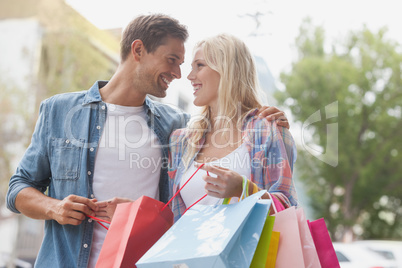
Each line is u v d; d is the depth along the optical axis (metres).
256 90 3.66
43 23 18.97
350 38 40.34
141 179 3.70
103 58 17.97
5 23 19.58
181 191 3.42
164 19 3.93
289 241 2.59
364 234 40.81
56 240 3.40
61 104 3.73
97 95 3.82
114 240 2.85
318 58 37.94
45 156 3.62
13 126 19.33
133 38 3.90
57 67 18.66
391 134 38.44
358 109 38.22
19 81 19.34
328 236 2.71
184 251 2.38
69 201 3.15
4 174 19.11
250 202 2.50
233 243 2.36
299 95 36.56
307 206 36.97
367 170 37.31
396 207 40.03
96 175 3.60
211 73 3.56
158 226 2.88
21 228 21.05
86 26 17.88
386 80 39.09
